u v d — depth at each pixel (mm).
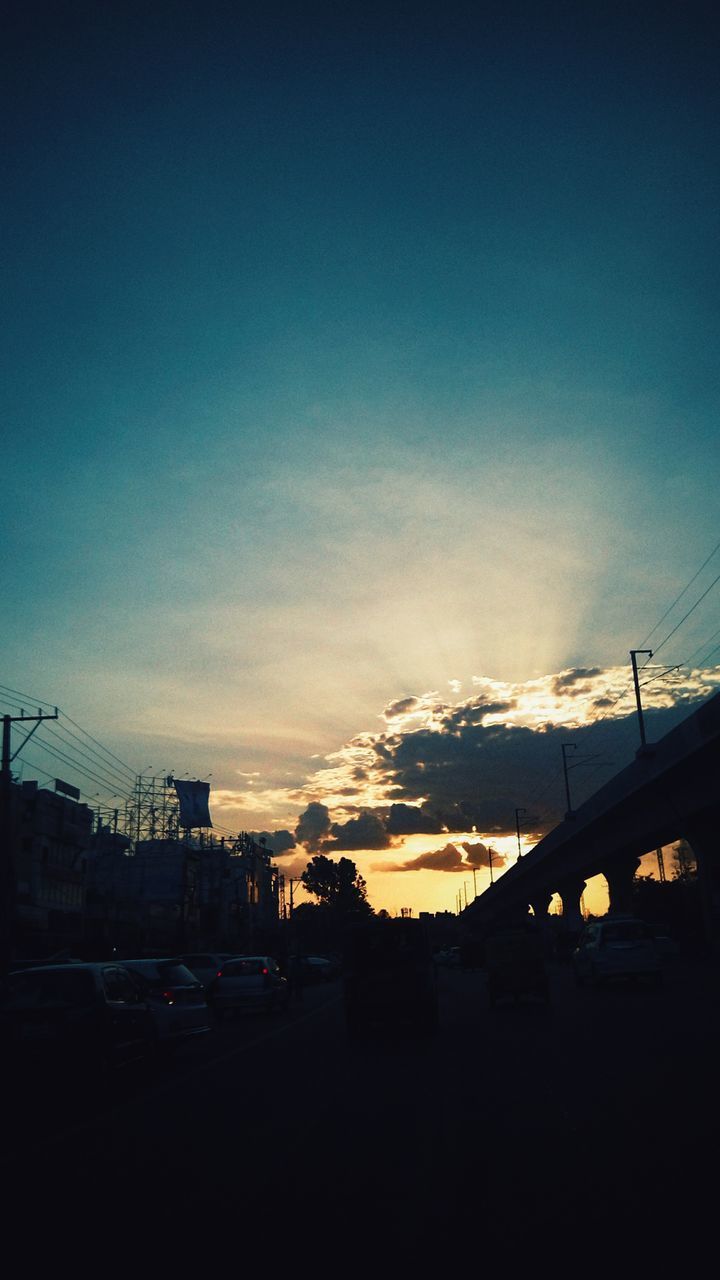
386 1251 5809
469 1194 7039
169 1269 5676
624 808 60188
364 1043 20625
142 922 82250
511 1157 8172
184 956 38719
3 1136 11000
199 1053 20062
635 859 74125
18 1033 13719
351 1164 8242
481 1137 9086
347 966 23156
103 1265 5789
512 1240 5898
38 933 59875
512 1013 27141
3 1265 5852
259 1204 7066
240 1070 16188
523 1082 12680
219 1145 9398
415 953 22969
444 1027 23953
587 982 36562
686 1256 5434
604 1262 5410
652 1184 7020
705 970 45562
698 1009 23703
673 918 89188
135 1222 6738
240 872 114688
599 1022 21734
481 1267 5441
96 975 14836
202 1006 19297
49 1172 8609
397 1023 25984
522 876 107750
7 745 37906
